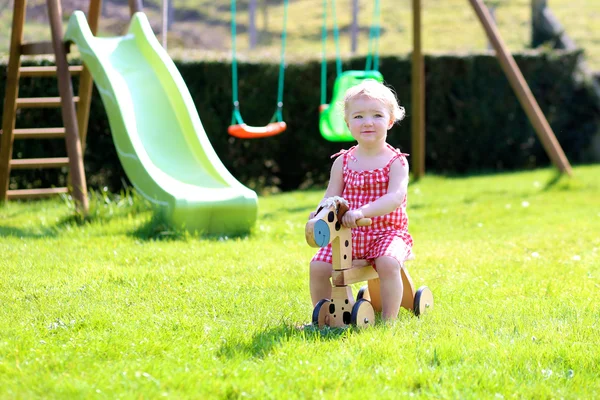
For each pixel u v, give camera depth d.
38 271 4.79
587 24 21.77
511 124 13.30
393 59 12.34
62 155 10.30
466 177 12.20
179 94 7.47
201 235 6.36
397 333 3.39
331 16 25.92
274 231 6.69
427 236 6.62
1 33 20.23
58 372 2.85
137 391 2.61
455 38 22.58
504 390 2.72
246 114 11.45
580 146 14.22
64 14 20.03
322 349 3.16
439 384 2.76
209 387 2.67
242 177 11.66
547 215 7.75
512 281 4.66
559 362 3.06
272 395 2.60
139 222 6.74
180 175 6.98
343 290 3.53
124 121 7.04
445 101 12.74
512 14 23.80
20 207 8.43
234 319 3.72
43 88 10.19
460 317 3.75
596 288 4.49
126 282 4.51
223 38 23.67
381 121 3.79
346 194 3.86
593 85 14.10
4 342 3.20
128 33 8.40
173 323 3.58
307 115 11.75
